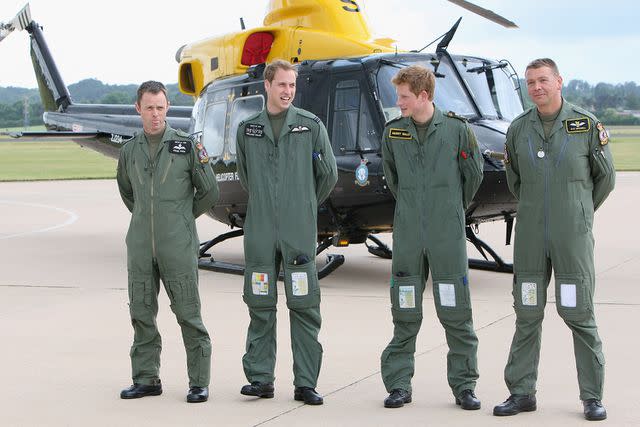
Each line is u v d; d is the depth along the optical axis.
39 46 17.25
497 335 7.04
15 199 23.36
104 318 7.96
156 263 5.30
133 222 5.30
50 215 18.94
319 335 7.14
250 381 5.38
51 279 10.28
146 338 5.42
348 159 9.19
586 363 4.93
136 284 5.32
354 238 9.80
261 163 5.28
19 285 9.84
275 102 5.23
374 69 9.23
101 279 10.28
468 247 13.12
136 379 5.48
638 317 7.70
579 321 4.89
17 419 5.07
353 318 7.82
